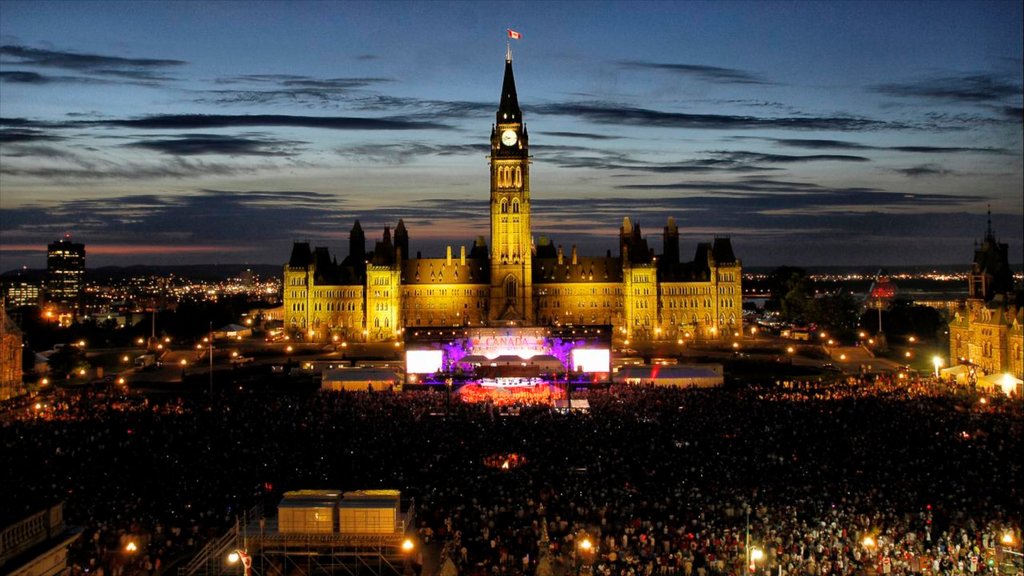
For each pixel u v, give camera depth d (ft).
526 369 618.85
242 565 220.23
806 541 262.67
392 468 351.67
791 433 414.00
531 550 262.26
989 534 261.24
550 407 501.97
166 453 381.19
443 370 648.38
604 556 258.16
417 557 234.58
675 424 434.30
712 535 264.11
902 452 372.17
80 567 241.76
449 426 436.35
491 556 260.42
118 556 254.47
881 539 256.32
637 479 335.06
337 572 224.53
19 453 380.78
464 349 648.79
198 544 269.64
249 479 335.47
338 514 223.92
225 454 375.04
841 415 461.78
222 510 297.94
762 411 475.31
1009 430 420.77
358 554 219.41
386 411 489.67
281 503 226.58
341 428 433.07
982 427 428.15
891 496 307.99
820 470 344.28
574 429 423.23
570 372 633.20
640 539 265.95
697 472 342.85
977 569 241.55
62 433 423.23
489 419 459.32
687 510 295.28
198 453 381.60
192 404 531.91
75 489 321.32
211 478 337.52
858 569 241.96
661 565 250.98
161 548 265.34
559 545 266.57
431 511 296.30
